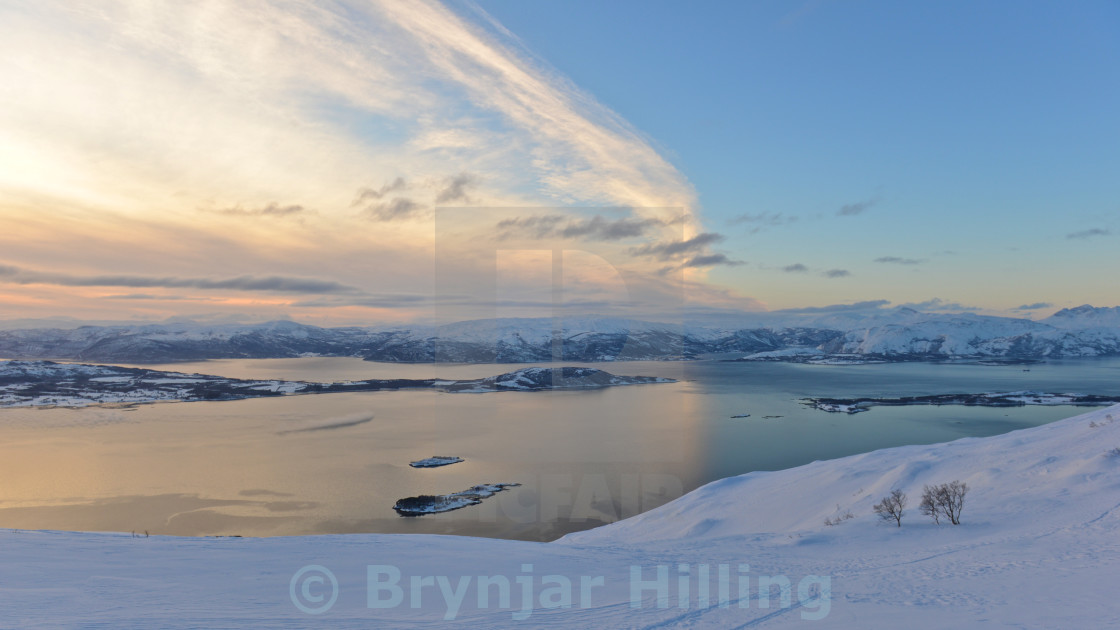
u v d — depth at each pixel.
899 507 21.83
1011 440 31.66
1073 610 8.25
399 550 15.97
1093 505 18.47
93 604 8.80
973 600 9.14
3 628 7.13
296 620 7.57
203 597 9.48
